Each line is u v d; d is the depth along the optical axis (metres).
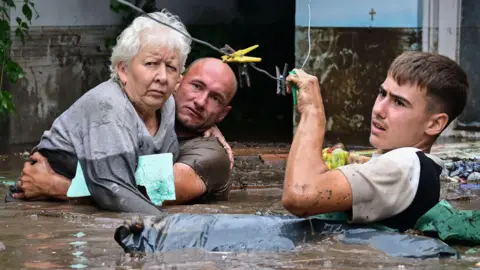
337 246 4.00
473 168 8.34
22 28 11.52
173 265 3.68
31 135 11.59
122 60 5.82
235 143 11.84
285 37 16.22
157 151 5.92
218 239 4.00
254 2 16.05
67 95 12.19
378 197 3.96
